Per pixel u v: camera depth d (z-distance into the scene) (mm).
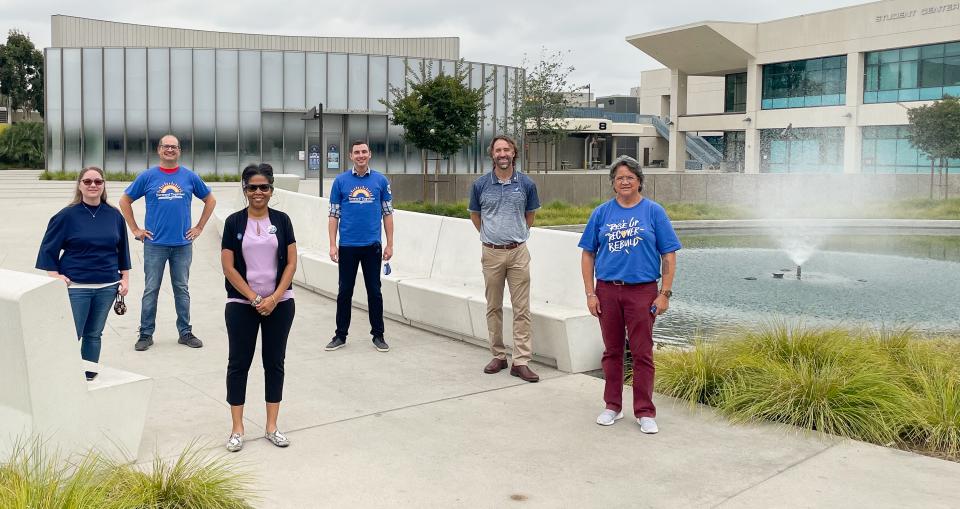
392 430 5223
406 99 28500
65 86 42438
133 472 3984
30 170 57281
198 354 7258
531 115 41344
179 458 4383
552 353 6895
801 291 11938
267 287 4855
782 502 4094
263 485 4285
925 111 30469
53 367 4230
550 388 6270
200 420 5402
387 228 7543
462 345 7770
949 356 6500
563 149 72375
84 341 5941
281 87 43750
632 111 91250
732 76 55781
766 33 50219
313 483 4328
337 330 7566
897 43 43250
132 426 4637
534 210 6609
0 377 4277
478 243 8469
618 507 4047
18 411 4223
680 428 5297
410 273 9258
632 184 5301
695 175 29625
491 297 6664
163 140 7438
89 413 4414
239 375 4863
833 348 6223
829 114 47219
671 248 5270
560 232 7410
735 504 4074
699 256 16562
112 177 41156
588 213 25828
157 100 42656
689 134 69938
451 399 5945
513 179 6520
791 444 4988
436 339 8016
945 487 4277
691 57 54062
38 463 3867
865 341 6809
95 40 52438
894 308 10516
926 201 28594
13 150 59312
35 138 60188
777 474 4484
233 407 4855
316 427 5273
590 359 6840
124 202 7348
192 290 10484
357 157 7316
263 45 55594
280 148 44000
